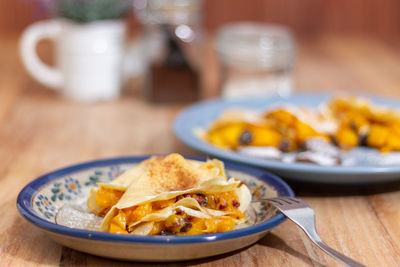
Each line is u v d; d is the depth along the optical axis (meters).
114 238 0.51
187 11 1.01
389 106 0.90
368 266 0.57
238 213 0.59
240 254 0.58
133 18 1.70
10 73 1.19
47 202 0.62
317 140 0.79
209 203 0.59
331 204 0.68
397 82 1.14
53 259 0.58
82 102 1.03
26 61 1.02
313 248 0.60
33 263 0.57
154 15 1.01
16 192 0.71
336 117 0.84
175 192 0.56
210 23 1.82
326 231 0.63
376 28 1.84
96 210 0.61
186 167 0.61
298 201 0.60
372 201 0.69
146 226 0.54
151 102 1.02
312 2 1.82
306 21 1.83
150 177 0.59
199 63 1.02
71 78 1.02
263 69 0.99
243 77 1.00
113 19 1.02
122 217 0.55
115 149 0.83
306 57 1.36
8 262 0.57
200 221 0.56
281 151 0.79
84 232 0.51
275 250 0.59
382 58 1.35
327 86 1.11
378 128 0.81
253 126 0.79
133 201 0.55
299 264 0.57
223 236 0.52
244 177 0.66
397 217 0.66
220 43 1.01
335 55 1.38
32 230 0.63
